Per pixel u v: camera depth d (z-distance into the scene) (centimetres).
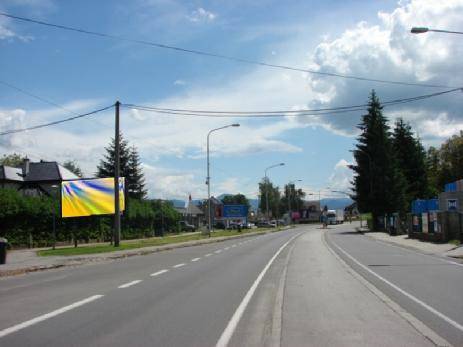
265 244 3756
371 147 7031
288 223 12538
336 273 1683
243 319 911
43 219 3881
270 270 1808
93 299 1141
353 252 2752
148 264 2141
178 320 900
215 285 1388
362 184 7025
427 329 816
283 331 809
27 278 1703
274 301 1110
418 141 8188
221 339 759
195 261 2255
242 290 1286
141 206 5831
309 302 1098
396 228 5169
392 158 6931
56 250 3134
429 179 8662
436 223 3453
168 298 1153
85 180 3666
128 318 918
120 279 1555
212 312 980
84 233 4403
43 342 739
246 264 2066
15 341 745
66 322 882
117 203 3359
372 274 1645
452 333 793
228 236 5534
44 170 6300
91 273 1803
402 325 857
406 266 1922
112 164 8538
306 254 2616
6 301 1131
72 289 1334
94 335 784
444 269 1798
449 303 1077
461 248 2716
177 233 7462
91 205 3641
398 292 1236
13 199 3603
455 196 4281
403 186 6844
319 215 15138
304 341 744
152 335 784
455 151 8494
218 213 10469
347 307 1036
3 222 3550
